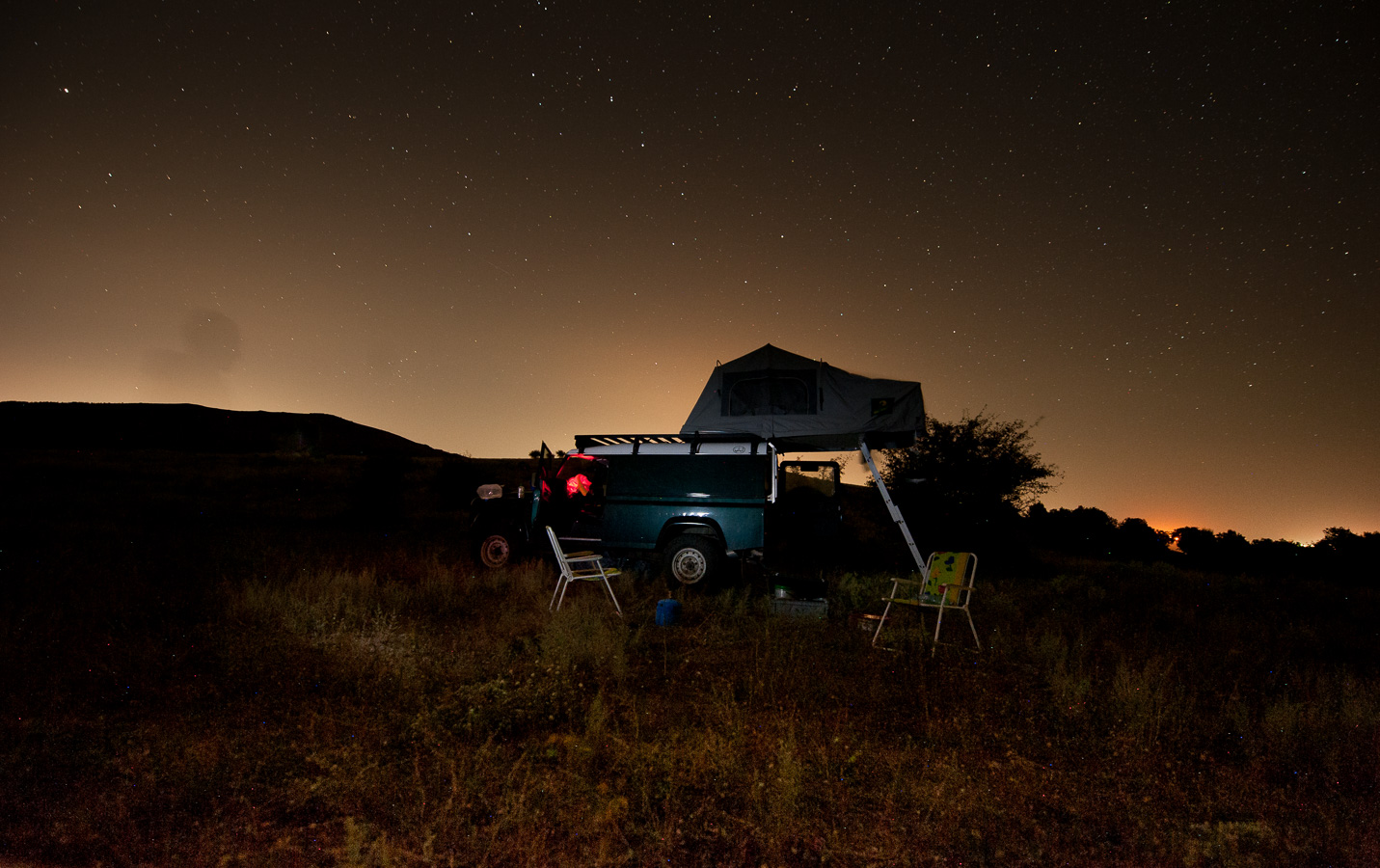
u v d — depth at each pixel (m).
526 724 4.20
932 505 13.03
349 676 4.95
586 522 10.12
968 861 2.90
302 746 3.78
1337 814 3.36
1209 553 17.58
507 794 3.20
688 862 2.84
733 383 11.24
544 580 8.96
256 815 3.09
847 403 10.77
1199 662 6.20
